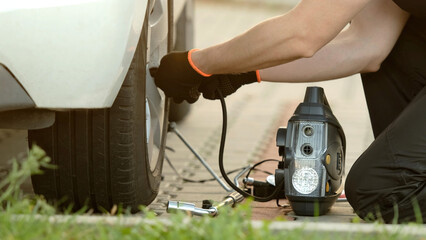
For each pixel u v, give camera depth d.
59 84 7.18
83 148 8.17
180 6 11.96
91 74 7.18
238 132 16.41
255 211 9.47
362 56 9.38
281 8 40.62
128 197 8.45
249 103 20.16
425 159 8.27
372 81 9.73
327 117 8.98
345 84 23.36
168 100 10.19
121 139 8.10
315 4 8.07
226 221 6.27
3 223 6.21
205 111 18.94
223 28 33.81
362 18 9.51
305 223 6.39
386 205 8.44
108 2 7.06
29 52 7.02
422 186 8.30
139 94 8.20
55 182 8.36
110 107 8.02
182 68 8.90
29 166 6.55
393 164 8.38
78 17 7.01
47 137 8.20
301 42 8.15
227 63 8.58
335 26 8.09
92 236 6.30
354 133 16.20
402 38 9.33
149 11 8.46
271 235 6.30
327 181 9.00
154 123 9.38
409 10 8.50
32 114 7.65
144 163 8.62
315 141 8.93
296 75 9.46
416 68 9.23
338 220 9.04
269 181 10.04
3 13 6.93
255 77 9.43
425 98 8.53
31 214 6.40
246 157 13.87
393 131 8.52
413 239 6.57
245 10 39.38
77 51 7.08
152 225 6.46
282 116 18.38
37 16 6.95
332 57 9.42
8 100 7.12
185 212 8.38
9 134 14.59
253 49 8.30
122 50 7.28
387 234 6.47
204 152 14.26
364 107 19.55
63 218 6.60
